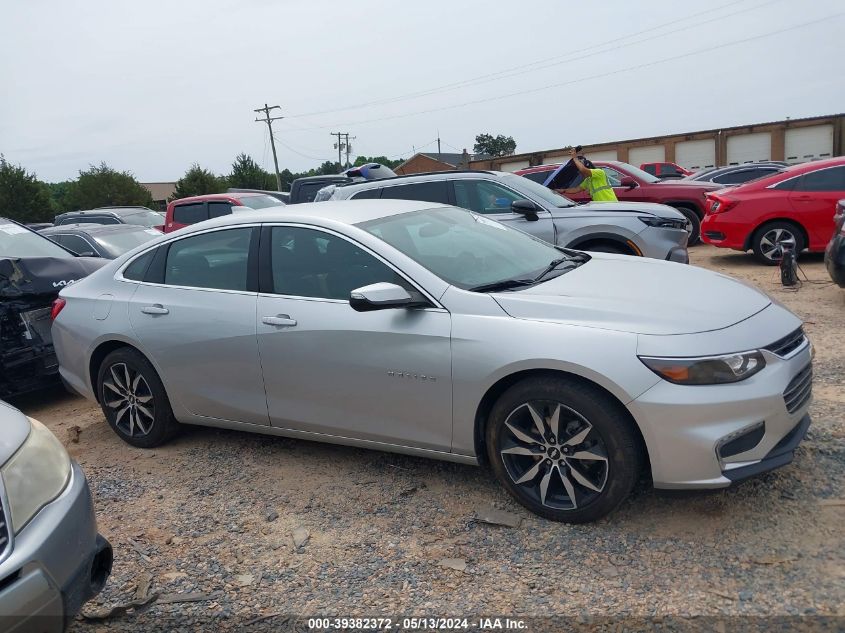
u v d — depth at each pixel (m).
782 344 3.39
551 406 3.43
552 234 7.84
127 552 3.64
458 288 3.75
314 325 4.01
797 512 3.38
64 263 6.20
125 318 4.77
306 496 4.05
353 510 3.85
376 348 3.82
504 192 8.29
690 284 3.88
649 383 3.17
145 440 4.93
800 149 40.47
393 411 3.86
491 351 3.49
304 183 14.18
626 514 3.54
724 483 3.15
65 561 2.56
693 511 3.50
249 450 4.79
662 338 3.23
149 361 4.77
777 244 9.93
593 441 3.36
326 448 4.70
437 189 8.54
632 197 12.73
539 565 3.20
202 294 4.51
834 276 7.09
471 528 3.55
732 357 3.17
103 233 11.39
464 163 48.28
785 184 9.88
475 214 5.05
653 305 3.51
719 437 3.11
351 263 4.05
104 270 5.12
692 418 3.12
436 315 3.70
